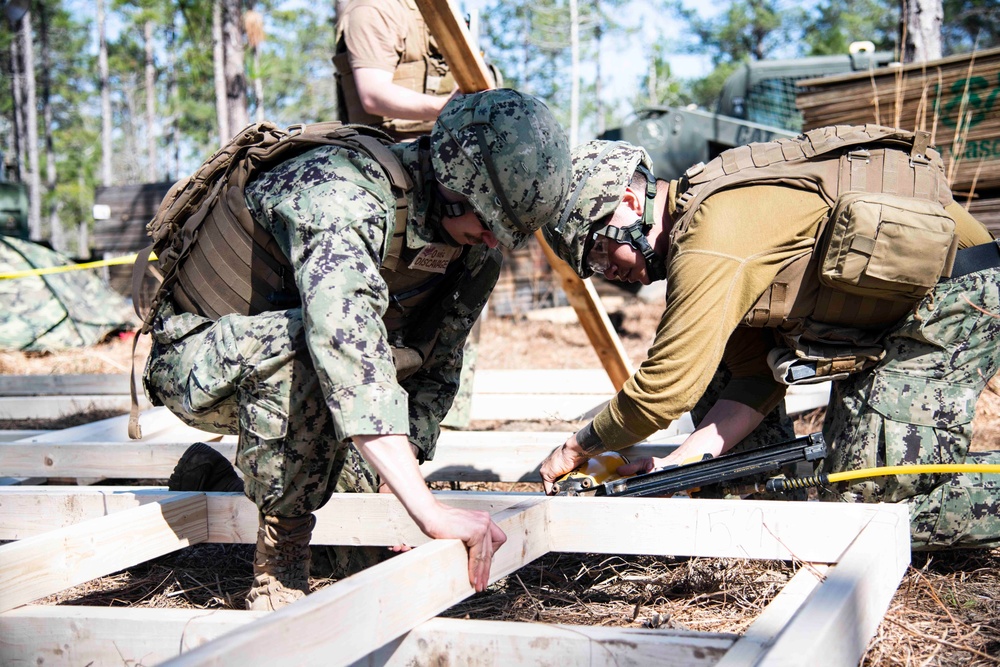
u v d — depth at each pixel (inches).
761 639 66.4
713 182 95.0
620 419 96.1
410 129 156.6
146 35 1485.0
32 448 140.9
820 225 93.9
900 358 99.1
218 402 85.7
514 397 182.2
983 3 973.8
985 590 96.4
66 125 2011.6
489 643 69.4
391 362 73.2
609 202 96.7
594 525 92.3
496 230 79.6
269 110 1562.5
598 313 152.6
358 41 149.8
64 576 83.7
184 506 97.6
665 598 96.0
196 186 89.4
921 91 217.6
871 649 79.0
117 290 514.6
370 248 76.8
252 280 86.9
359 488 106.2
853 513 86.0
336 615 60.7
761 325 98.8
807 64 392.5
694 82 1608.0
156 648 73.0
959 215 99.7
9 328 345.7
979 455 104.0
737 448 118.0
